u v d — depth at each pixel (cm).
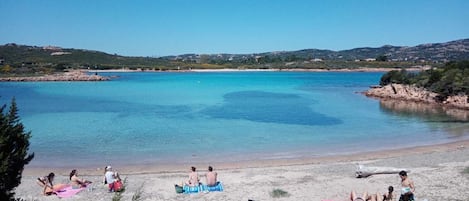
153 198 1816
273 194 1844
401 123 4319
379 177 2103
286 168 2386
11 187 953
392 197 1617
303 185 1986
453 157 2553
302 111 5369
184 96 7788
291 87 10756
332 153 2853
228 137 3481
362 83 12712
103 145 3144
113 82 13250
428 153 2767
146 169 2439
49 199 1814
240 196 1828
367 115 5000
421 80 7319
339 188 1928
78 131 3781
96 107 5872
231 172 2294
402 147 3036
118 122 4372
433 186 1895
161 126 4084
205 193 1877
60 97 7594
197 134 3625
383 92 7662
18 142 969
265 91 9238
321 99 7200
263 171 2309
